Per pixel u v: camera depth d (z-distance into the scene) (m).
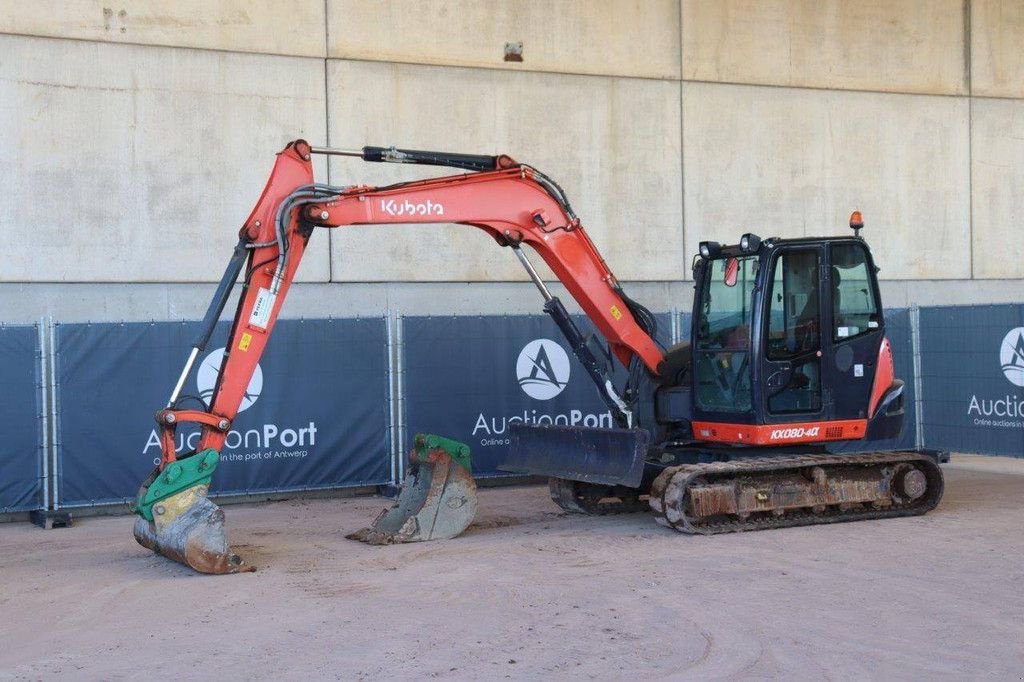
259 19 13.38
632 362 10.48
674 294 15.34
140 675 5.76
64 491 11.11
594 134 14.96
